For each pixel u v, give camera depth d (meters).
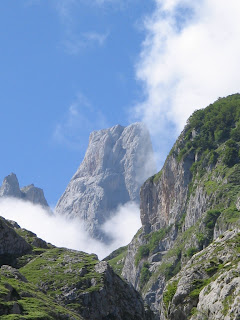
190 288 118.94
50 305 108.81
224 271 115.25
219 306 104.19
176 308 118.19
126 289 145.88
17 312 96.06
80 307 131.62
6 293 99.25
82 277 139.88
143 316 143.62
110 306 135.38
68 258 152.25
